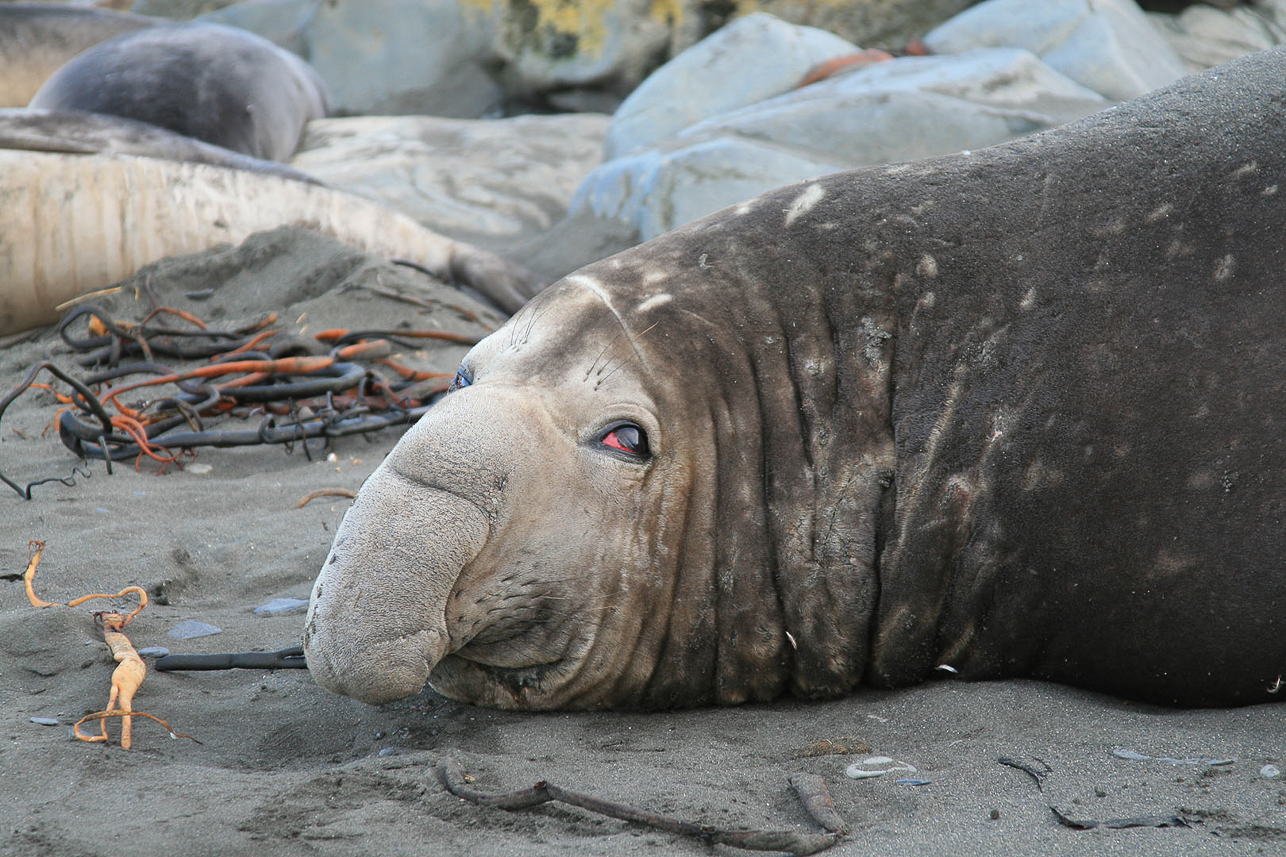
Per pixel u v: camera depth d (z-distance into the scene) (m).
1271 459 5.62
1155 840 4.46
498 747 5.75
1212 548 5.69
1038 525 6.00
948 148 18.41
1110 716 5.75
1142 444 5.83
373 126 25.72
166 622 7.37
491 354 6.41
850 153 18.50
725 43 22.98
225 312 15.21
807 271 6.49
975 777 5.11
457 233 21.08
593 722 6.14
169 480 10.56
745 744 5.79
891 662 6.32
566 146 24.50
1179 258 6.02
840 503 6.23
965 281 6.36
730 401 6.24
